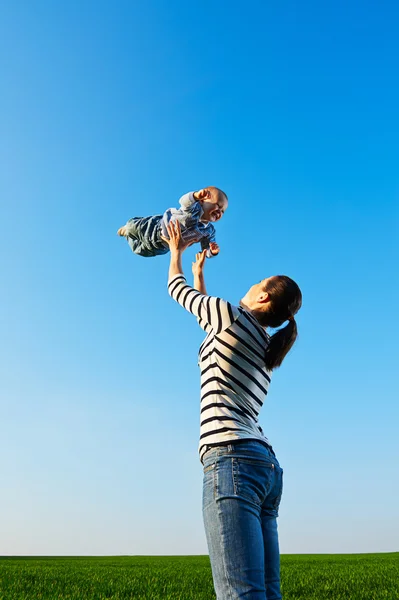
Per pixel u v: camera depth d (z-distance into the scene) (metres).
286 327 3.46
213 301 3.29
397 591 9.70
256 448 2.98
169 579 12.84
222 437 2.98
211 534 2.85
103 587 10.41
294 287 3.49
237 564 2.74
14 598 8.23
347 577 12.84
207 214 5.37
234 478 2.86
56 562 28.62
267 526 3.15
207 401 3.14
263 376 3.29
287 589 9.96
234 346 3.20
